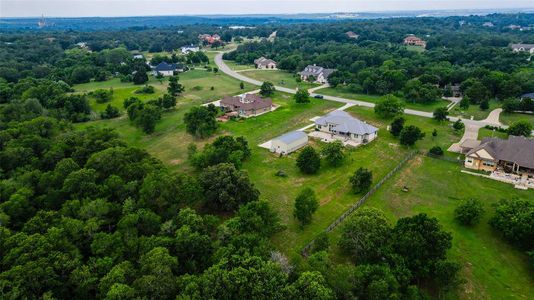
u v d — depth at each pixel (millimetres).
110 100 132875
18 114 96000
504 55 178125
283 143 84688
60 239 44781
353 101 131750
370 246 45938
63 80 160250
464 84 134500
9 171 65625
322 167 78438
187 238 45281
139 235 49312
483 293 44000
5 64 177125
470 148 81375
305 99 126750
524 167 72062
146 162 64812
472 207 56344
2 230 45656
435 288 44719
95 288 39656
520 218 51094
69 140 73938
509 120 106812
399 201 64375
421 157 82688
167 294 37656
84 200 53594
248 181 61188
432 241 45469
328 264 42625
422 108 122000
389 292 38875
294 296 36938
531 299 43188
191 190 57188
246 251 42875
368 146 89812
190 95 141250
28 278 38281
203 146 90188
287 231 56125
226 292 37438
